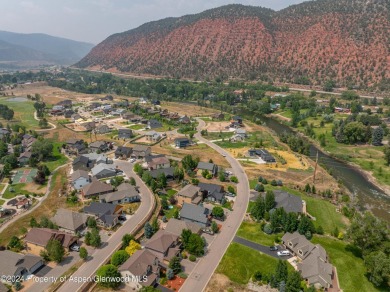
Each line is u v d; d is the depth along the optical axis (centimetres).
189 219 8200
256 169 12231
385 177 12319
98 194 9519
